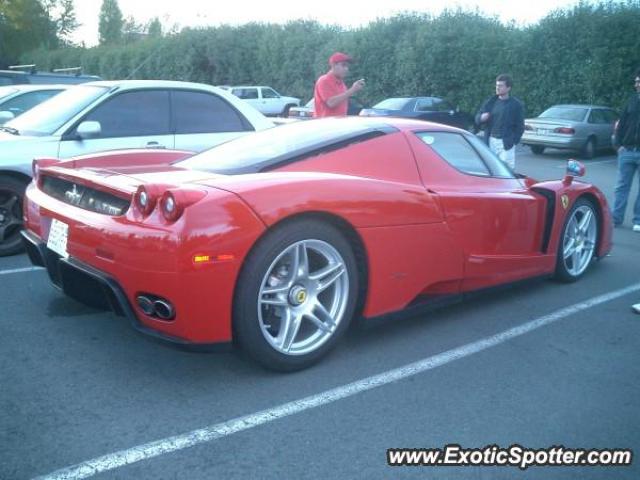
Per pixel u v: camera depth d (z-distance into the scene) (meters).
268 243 2.87
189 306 2.73
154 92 5.96
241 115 6.45
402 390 3.04
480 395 3.01
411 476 2.36
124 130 5.73
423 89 24.47
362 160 3.54
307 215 3.01
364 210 3.19
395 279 3.41
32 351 3.40
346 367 3.28
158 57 37.62
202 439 2.57
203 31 35.28
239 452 2.48
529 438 2.64
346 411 2.82
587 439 2.65
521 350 3.58
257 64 33.25
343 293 3.23
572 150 16.91
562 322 4.05
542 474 2.40
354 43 26.67
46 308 4.07
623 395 3.05
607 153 17.83
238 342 2.98
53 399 2.87
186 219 2.68
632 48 18.84
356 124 3.79
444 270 3.67
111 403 2.85
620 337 3.82
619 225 7.46
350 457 2.47
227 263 2.75
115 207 3.02
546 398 3.00
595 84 19.47
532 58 21.25
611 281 5.03
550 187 4.54
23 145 5.24
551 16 21.02
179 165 3.72
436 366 3.32
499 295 4.58
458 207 3.69
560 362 3.43
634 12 19.12
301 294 3.09
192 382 3.07
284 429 2.66
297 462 2.43
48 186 3.71
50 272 3.52
